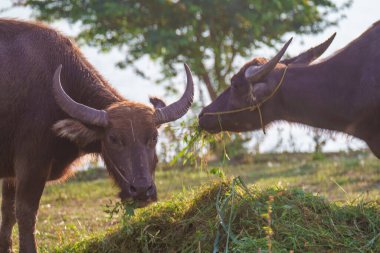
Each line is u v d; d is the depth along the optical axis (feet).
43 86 27.71
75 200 46.91
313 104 28.68
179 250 25.93
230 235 24.80
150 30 76.64
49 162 27.91
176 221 27.14
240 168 58.95
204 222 26.21
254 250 23.85
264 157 65.05
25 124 27.45
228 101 29.78
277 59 27.04
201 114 30.40
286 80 28.94
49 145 27.66
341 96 28.35
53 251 29.17
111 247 27.17
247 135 65.77
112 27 80.74
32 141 27.43
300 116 29.17
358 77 28.19
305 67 29.17
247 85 28.94
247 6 78.59
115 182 26.48
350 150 66.54
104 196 47.78
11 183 29.84
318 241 24.68
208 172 30.99
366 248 24.61
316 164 56.95
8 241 30.32
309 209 26.30
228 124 29.99
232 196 26.00
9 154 28.17
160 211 27.89
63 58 28.50
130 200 25.95
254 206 25.88
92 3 76.79
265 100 28.81
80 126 26.35
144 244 26.81
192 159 31.78
